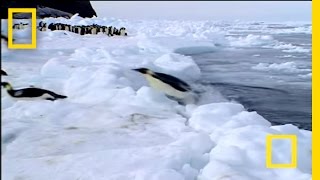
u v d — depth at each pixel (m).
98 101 6.78
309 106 8.51
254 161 4.22
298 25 62.78
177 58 12.94
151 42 18.12
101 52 12.45
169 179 3.62
